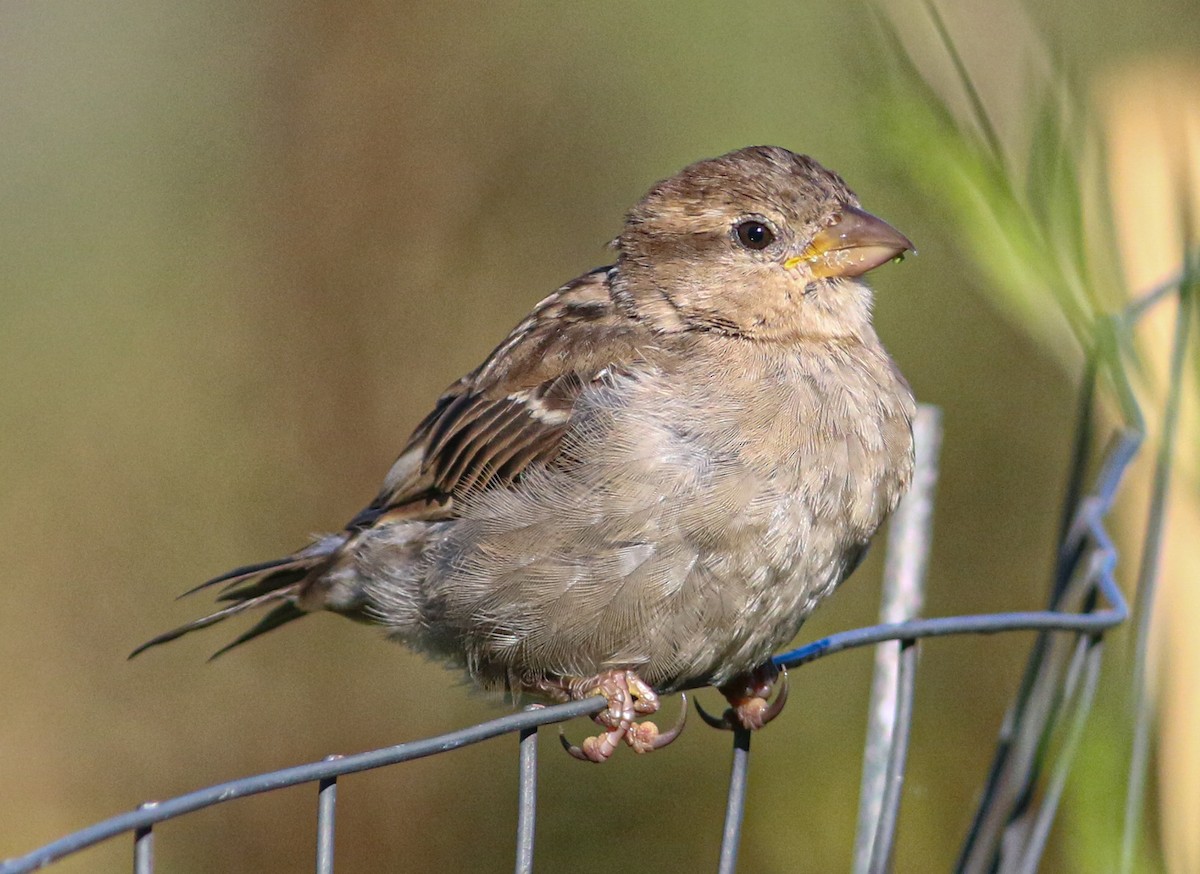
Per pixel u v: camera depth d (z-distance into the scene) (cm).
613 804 1179
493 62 1348
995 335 1198
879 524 660
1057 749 582
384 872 1214
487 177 1338
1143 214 604
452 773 1226
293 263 1337
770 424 632
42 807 1248
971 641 1179
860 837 702
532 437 675
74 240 1459
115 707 1285
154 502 1327
